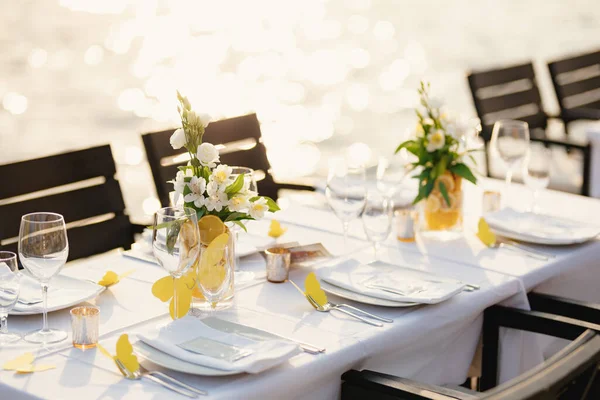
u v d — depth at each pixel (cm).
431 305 184
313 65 1029
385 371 175
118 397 138
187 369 144
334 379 161
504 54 1064
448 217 235
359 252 223
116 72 959
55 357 153
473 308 189
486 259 219
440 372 193
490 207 250
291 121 748
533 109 400
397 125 734
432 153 232
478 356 207
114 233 256
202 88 884
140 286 192
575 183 379
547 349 229
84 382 143
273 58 1082
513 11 1488
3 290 157
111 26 1310
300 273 204
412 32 1280
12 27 1219
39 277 162
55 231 161
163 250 162
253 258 216
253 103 817
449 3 1608
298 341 162
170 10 1559
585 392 148
